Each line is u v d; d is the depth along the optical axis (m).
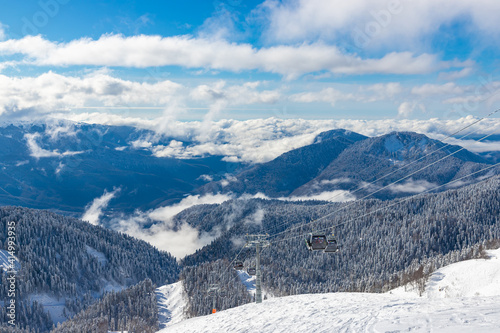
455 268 143.25
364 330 18.00
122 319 148.50
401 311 20.64
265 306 33.06
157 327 149.50
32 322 168.50
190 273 190.38
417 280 146.12
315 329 20.20
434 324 16.53
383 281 173.50
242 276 192.25
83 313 164.38
